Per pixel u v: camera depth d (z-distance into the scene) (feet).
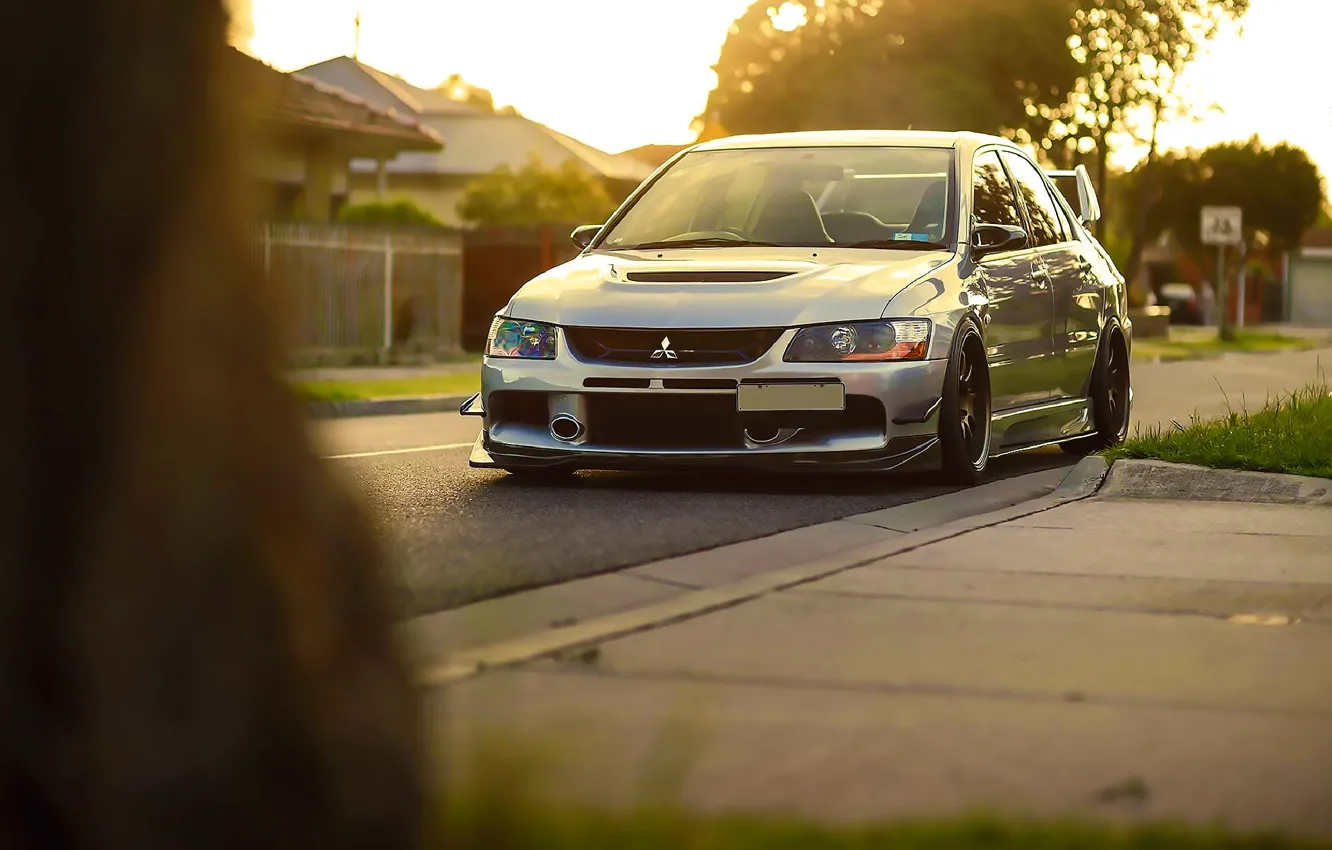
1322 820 8.25
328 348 69.67
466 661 11.80
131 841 4.25
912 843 7.48
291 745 4.39
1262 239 224.53
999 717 10.42
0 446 4.16
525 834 5.95
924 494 23.22
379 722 4.59
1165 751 9.62
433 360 73.87
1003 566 16.28
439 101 207.21
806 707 10.64
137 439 4.20
